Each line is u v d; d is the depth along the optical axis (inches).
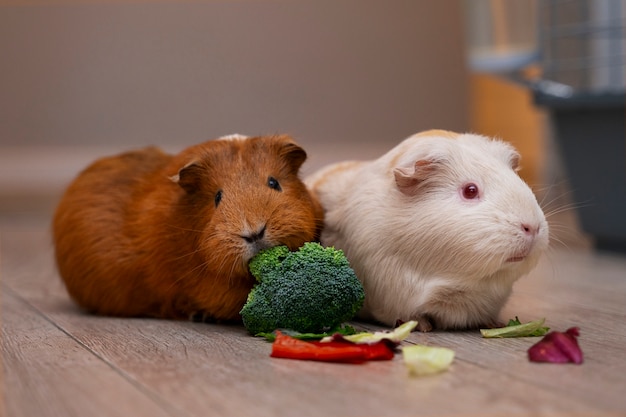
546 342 33.7
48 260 58.2
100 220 40.8
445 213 36.5
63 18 109.2
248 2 111.3
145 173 41.9
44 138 111.6
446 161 37.0
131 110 112.0
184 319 40.4
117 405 30.4
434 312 37.5
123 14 109.9
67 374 32.9
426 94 115.5
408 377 32.0
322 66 113.8
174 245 39.0
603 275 50.6
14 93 110.1
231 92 112.9
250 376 32.3
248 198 36.6
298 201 37.4
